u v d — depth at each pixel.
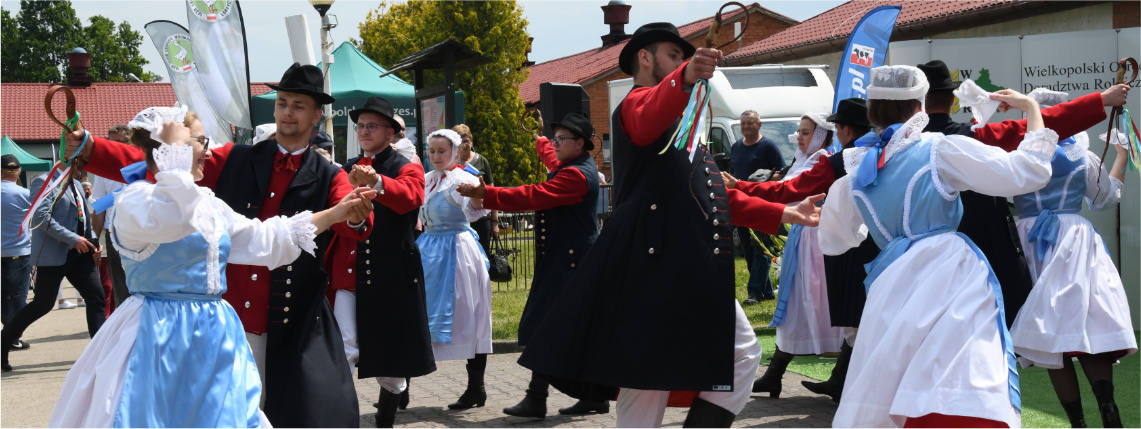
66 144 3.42
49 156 24.53
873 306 3.52
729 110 12.09
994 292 3.44
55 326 9.67
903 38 13.46
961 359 3.29
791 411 5.36
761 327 8.07
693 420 3.60
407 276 4.88
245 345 3.26
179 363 3.04
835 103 7.44
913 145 3.62
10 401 5.97
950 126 4.34
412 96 13.36
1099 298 4.58
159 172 3.02
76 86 26.73
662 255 3.43
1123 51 7.17
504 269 6.50
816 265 5.74
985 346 3.31
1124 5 10.33
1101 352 4.50
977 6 11.98
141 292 3.13
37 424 5.31
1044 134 3.46
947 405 3.23
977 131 4.27
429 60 9.77
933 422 3.29
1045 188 5.02
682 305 3.39
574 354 3.47
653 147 3.49
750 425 5.04
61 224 7.38
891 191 3.62
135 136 3.18
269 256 3.28
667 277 3.41
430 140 5.74
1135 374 6.03
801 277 5.76
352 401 3.66
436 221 5.68
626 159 3.55
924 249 3.51
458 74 22.72
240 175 3.79
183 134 3.15
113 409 2.95
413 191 4.54
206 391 3.08
